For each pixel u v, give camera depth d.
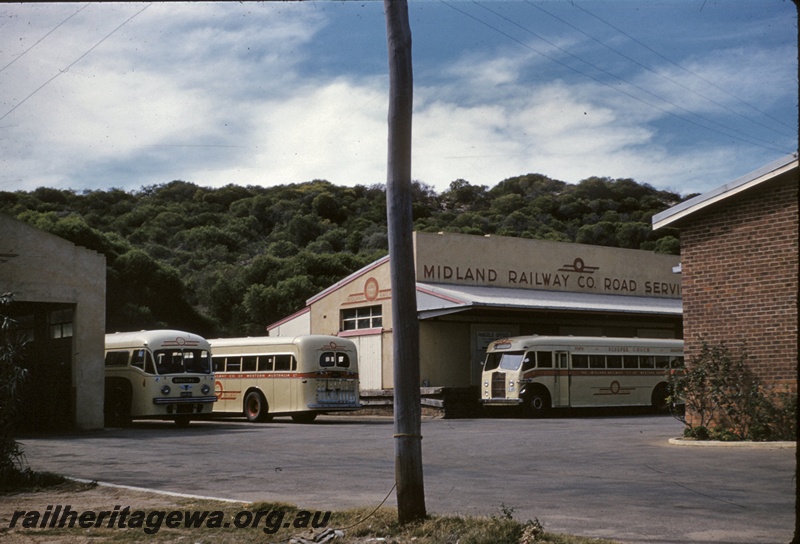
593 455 16.20
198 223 90.75
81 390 24.25
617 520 9.14
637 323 40.66
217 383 30.98
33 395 25.70
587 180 107.00
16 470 12.90
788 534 8.31
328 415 35.25
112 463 15.74
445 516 8.91
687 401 18.42
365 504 10.52
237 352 30.53
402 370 8.87
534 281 38.81
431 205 111.06
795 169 17.17
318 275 64.62
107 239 64.88
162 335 27.20
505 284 37.75
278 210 95.38
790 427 16.89
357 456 16.77
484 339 35.91
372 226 82.38
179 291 61.75
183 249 82.25
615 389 33.06
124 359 27.47
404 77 9.01
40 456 17.05
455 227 83.44
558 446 18.19
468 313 35.38
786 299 17.36
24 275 23.23
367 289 36.72
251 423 28.69
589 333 39.12
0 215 22.88
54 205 93.19
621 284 42.16
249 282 65.62
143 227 87.31
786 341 17.27
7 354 13.16
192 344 27.58
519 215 87.56
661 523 8.94
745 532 8.42
